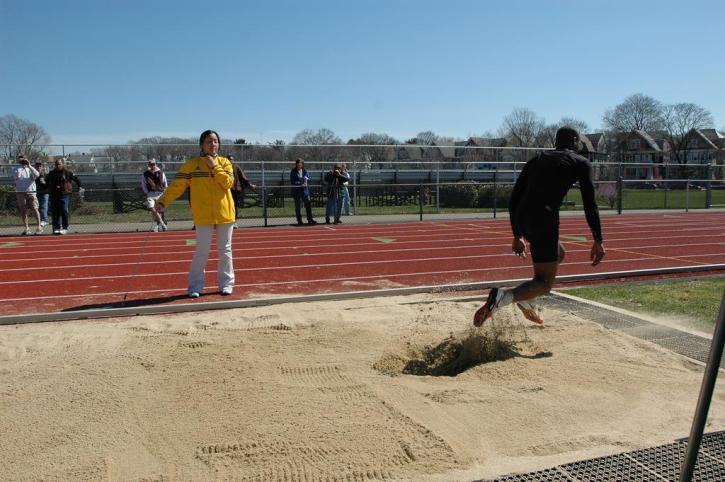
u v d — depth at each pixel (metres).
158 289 8.19
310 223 17.61
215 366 4.73
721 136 88.31
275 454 3.35
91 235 15.20
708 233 15.23
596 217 4.98
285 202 24.81
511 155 28.38
